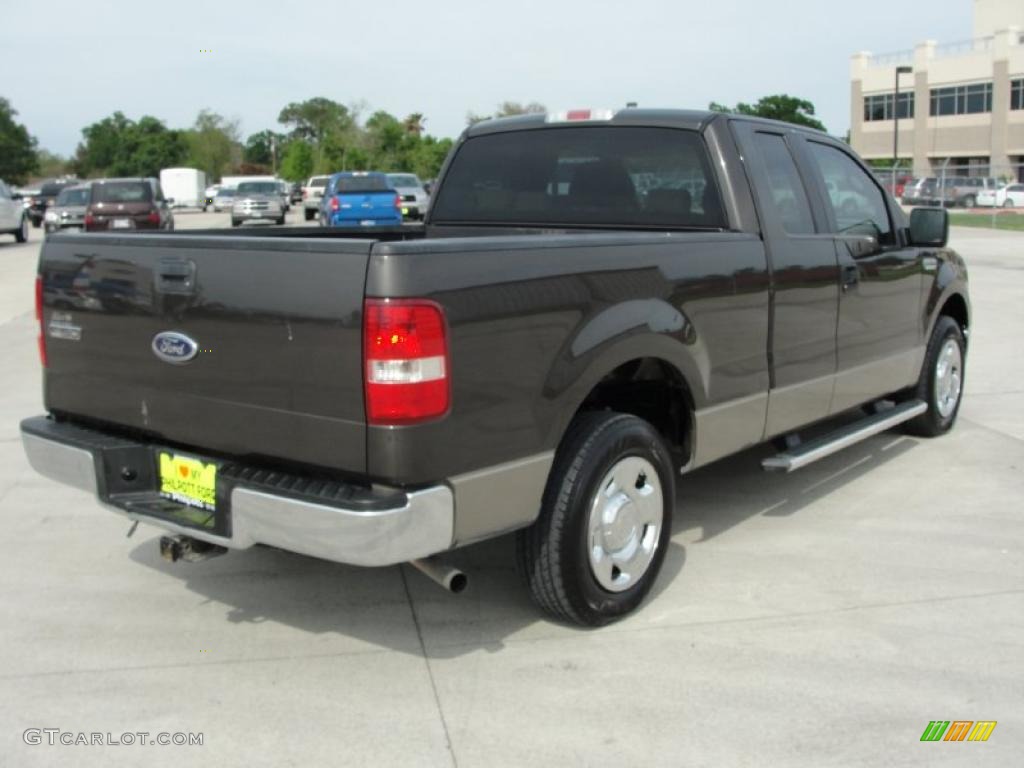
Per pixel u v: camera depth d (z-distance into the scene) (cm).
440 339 320
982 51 6569
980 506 548
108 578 458
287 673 370
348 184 2456
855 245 532
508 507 350
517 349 344
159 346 368
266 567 471
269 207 3391
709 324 428
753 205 468
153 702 350
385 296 311
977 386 848
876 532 510
